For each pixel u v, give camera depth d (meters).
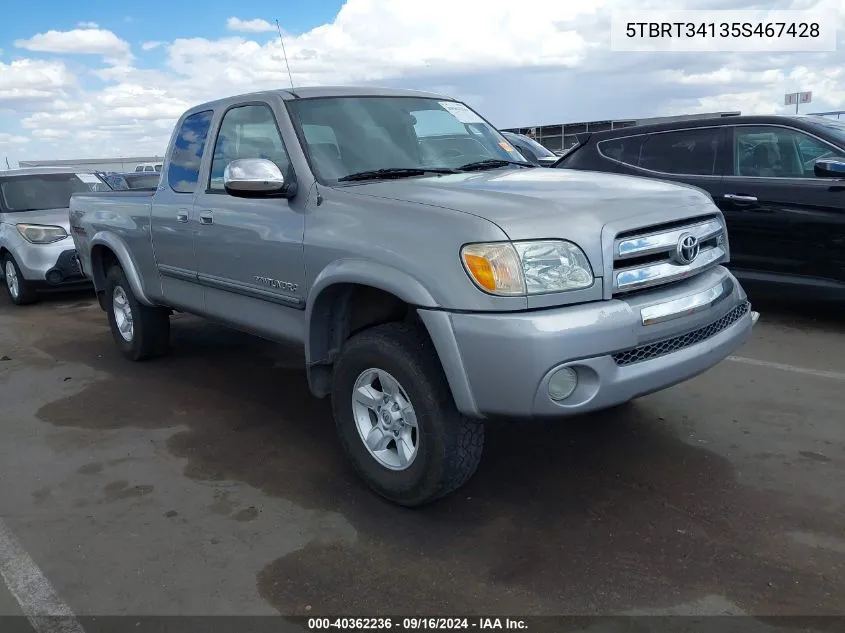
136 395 5.23
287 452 4.15
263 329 4.21
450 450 3.14
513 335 2.83
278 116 4.02
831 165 5.80
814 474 3.61
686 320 3.19
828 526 3.15
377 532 3.26
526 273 2.86
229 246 4.27
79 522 3.45
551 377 2.86
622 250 3.04
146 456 4.17
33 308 8.95
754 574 2.84
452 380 2.98
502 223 2.92
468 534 3.22
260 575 2.97
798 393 4.68
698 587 2.78
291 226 3.74
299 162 3.80
